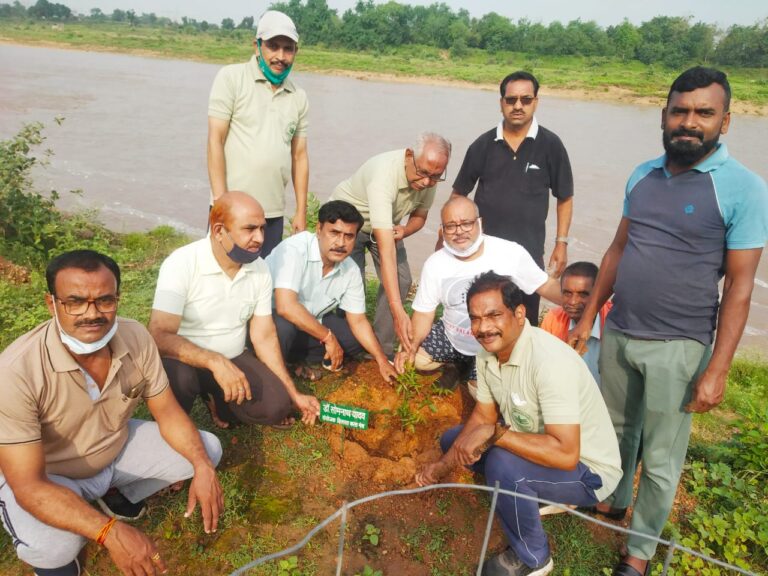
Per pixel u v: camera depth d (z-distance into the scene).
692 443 4.73
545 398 3.03
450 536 3.49
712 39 72.19
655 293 3.04
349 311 4.64
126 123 22.12
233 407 3.88
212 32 109.81
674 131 2.86
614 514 3.72
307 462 3.91
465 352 4.54
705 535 3.56
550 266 5.34
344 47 83.44
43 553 2.75
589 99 45.88
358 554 3.34
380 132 23.53
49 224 8.20
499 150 4.90
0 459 2.62
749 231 2.79
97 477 3.10
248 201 3.48
